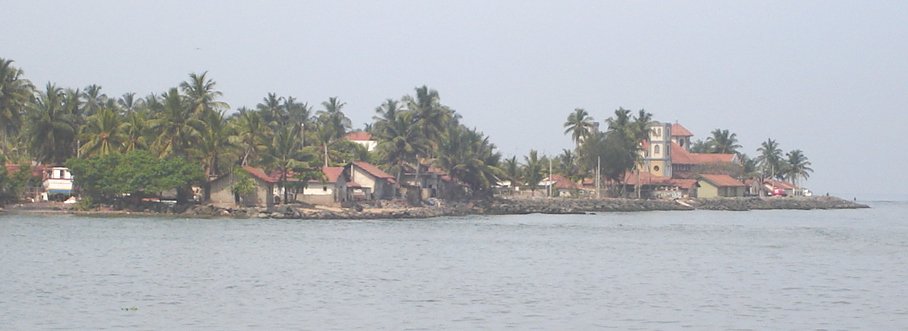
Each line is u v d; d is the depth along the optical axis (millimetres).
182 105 194625
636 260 109000
